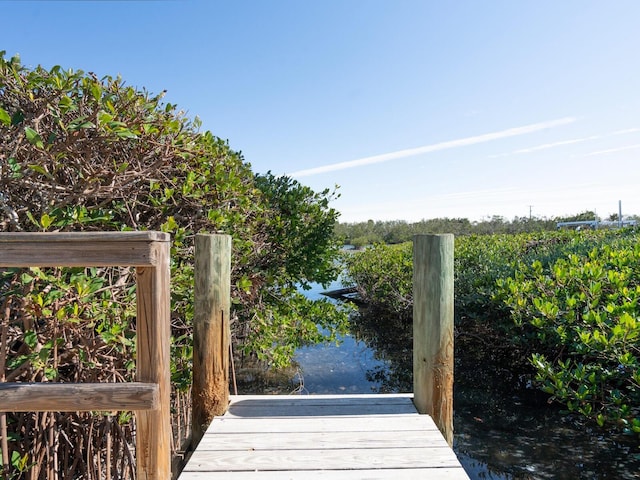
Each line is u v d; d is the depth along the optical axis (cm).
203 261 218
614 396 326
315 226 516
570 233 895
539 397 498
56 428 229
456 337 666
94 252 142
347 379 585
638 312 336
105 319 215
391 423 212
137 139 260
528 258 673
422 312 225
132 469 251
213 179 327
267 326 415
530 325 497
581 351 355
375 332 848
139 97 249
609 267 459
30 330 197
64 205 225
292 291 490
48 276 189
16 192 231
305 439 195
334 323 565
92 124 214
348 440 194
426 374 224
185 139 293
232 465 173
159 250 146
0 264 138
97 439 240
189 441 293
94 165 242
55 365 202
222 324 221
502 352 601
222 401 222
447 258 222
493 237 970
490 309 543
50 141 213
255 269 446
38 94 231
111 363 232
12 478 202
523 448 384
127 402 143
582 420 420
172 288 270
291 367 624
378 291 886
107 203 276
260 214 454
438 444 191
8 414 217
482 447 388
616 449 375
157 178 288
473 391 526
